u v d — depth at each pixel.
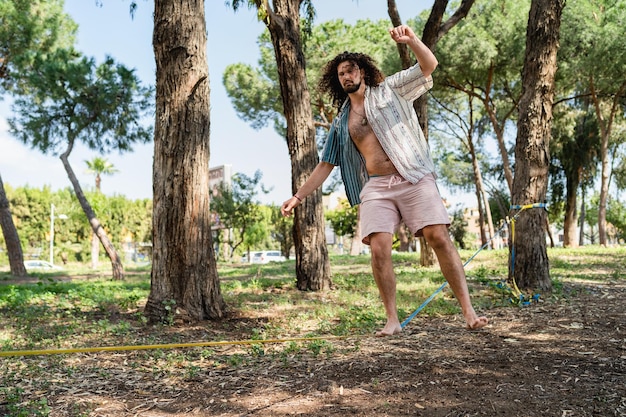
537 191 8.43
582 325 5.75
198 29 6.79
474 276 10.74
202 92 6.81
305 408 3.26
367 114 3.31
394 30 3.16
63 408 3.35
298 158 9.81
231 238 37.31
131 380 3.99
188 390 3.71
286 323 6.46
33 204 42.53
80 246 43.22
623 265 13.65
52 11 19.72
